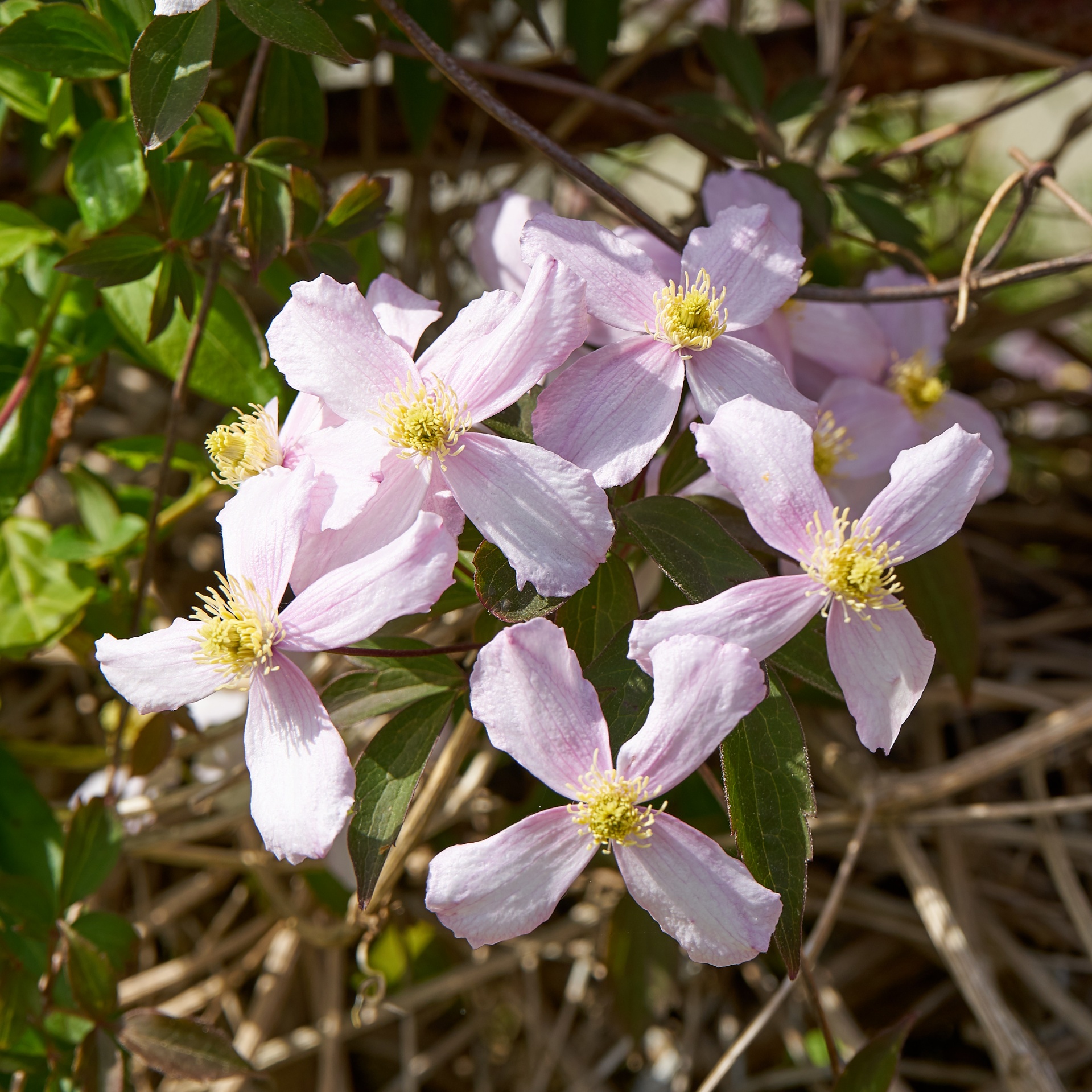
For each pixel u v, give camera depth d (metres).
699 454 0.41
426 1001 0.54
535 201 0.48
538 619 0.40
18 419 0.49
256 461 0.42
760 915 0.39
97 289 0.46
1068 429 0.86
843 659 0.41
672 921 0.40
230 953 0.56
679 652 0.39
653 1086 0.56
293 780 0.40
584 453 0.41
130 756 0.48
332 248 0.45
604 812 0.39
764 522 0.41
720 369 0.42
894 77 0.61
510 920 0.39
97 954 0.46
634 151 0.72
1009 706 0.62
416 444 0.41
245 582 0.41
